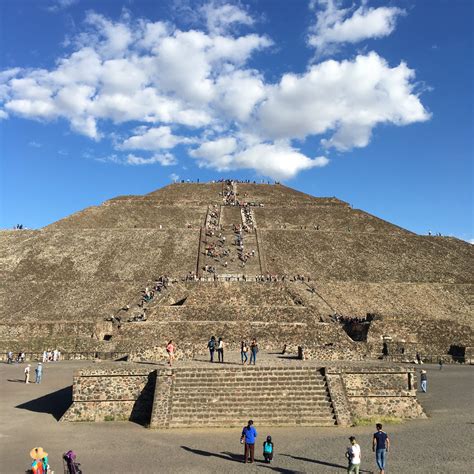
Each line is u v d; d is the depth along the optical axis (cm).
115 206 8469
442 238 7662
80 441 1786
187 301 4416
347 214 8575
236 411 2002
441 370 3444
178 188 10056
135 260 6209
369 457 1554
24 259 6244
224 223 7725
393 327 4275
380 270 6312
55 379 3078
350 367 2180
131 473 1438
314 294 5294
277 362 2597
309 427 1923
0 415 2206
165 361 2655
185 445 1703
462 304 5484
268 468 1464
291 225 7919
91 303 5059
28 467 1503
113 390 2138
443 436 1795
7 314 4862
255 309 4103
